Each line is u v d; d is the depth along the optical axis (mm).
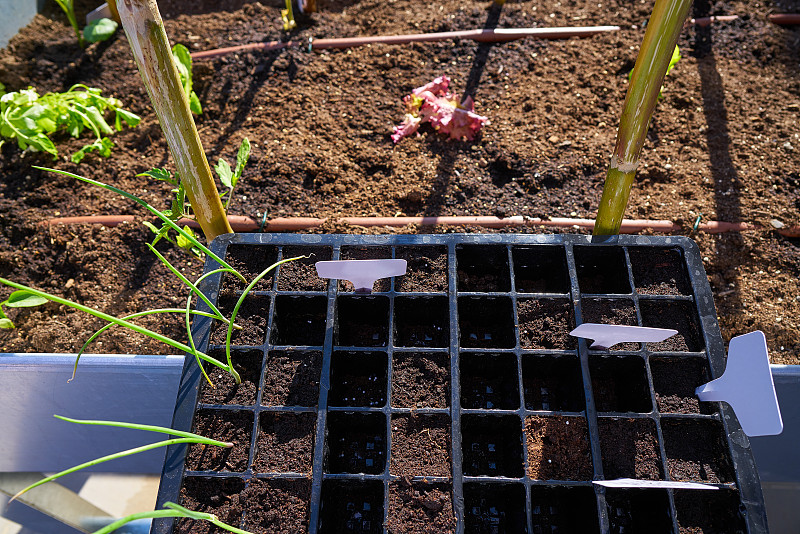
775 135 635
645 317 423
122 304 552
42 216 605
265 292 425
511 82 689
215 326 419
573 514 376
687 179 603
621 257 443
